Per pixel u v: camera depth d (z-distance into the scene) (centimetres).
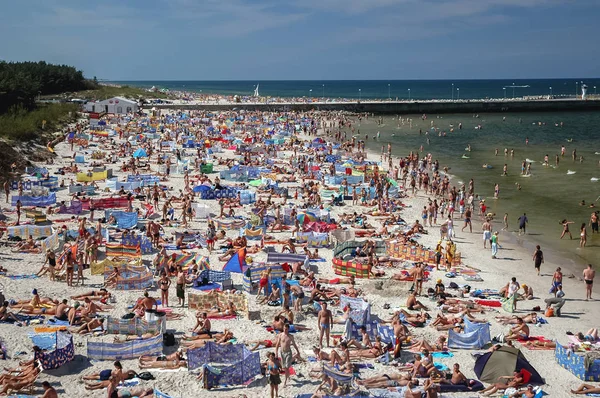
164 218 3775
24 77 9575
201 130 8719
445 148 8312
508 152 7769
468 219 4025
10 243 3117
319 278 2855
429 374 1881
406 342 2133
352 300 2402
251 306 2450
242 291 2633
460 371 1956
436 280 2938
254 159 6278
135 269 2638
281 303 2488
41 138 6494
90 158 6116
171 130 8562
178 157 6138
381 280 2859
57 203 3938
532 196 5122
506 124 11944
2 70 9875
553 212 4569
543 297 2772
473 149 8169
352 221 3928
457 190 5331
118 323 2083
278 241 3416
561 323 2467
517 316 2488
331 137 9412
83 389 1733
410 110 14900
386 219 4131
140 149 6194
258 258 3122
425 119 13138
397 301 2597
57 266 2744
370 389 1789
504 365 1898
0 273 2664
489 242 3666
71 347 1878
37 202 3978
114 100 10631
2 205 3994
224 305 2380
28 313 2230
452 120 12950
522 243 3750
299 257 2941
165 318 2122
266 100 16225
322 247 3394
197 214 3938
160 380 1811
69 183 4834
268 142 7700
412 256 3225
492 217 4256
